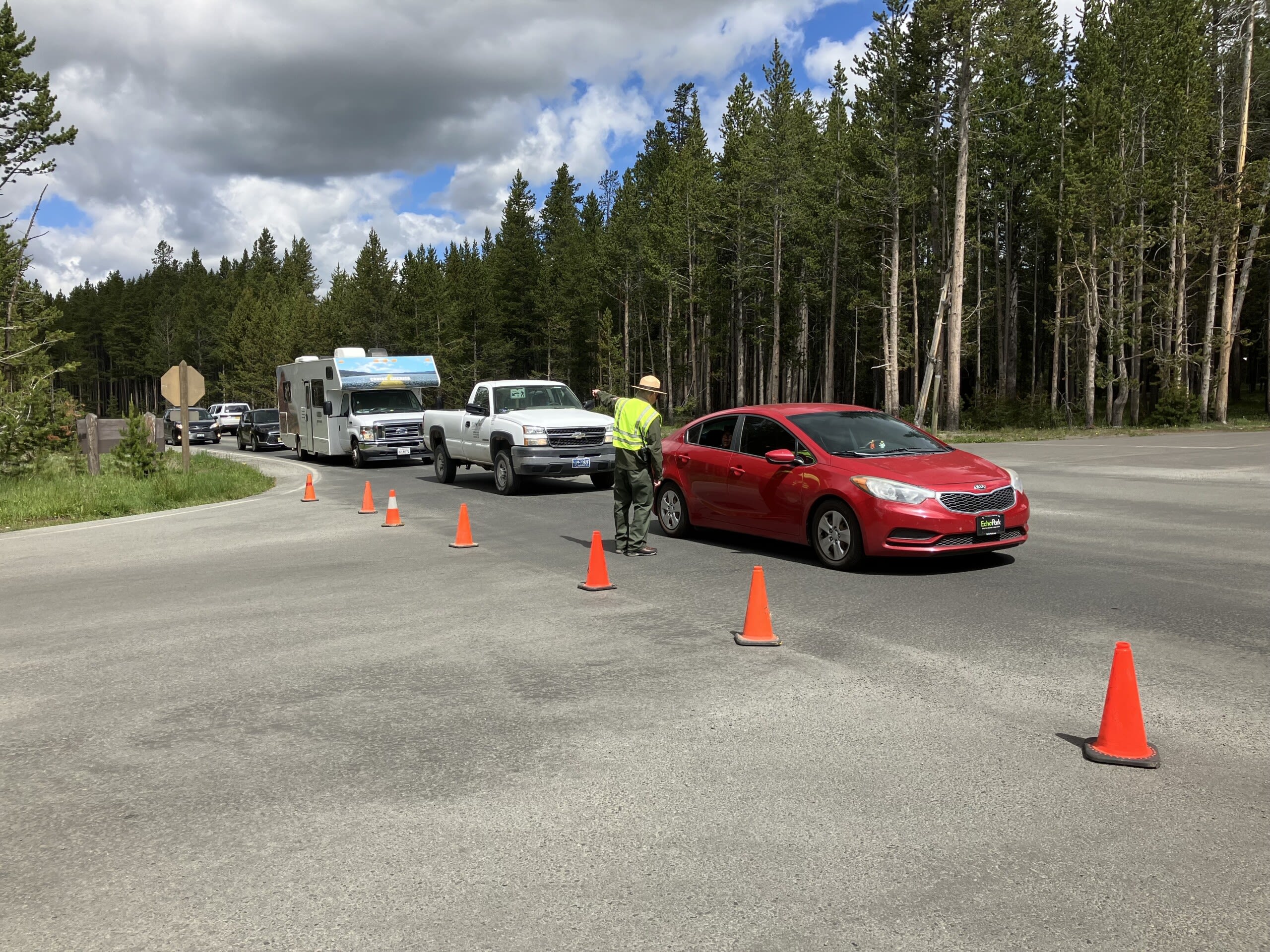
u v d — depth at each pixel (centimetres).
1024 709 495
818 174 5650
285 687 571
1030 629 660
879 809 376
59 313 2664
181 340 12231
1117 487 1589
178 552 1177
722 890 314
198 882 329
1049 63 4912
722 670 580
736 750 445
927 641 636
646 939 286
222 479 1992
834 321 5478
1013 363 5638
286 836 365
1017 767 416
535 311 8294
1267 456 2212
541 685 559
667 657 613
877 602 765
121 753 463
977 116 4069
